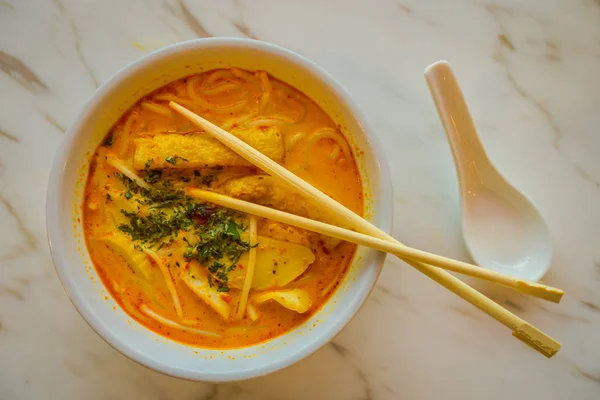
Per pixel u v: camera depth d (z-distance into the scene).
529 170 0.35
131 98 0.30
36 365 0.33
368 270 0.29
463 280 0.34
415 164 0.34
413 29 0.35
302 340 0.29
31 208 0.33
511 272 0.33
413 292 0.34
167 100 0.31
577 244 0.35
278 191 0.31
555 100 0.35
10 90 0.34
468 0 0.35
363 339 0.34
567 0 0.35
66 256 0.29
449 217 0.34
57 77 0.34
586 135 0.35
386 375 0.33
